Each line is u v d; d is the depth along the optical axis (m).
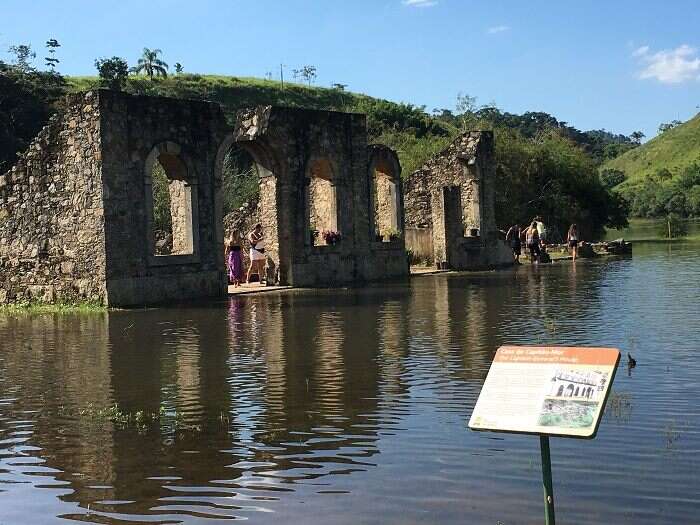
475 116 67.06
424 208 39.50
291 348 15.06
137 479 8.12
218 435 9.52
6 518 7.24
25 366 14.03
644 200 125.38
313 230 31.98
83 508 7.41
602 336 15.36
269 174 28.12
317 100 98.00
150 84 89.62
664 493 7.30
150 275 23.50
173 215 25.61
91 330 18.27
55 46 87.25
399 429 9.53
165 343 16.05
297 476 8.06
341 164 30.03
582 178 59.28
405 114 88.38
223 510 7.26
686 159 151.12
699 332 15.55
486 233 37.25
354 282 29.42
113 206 22.64
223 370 13.16
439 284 27.78
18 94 58.91
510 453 8.53
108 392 11.87
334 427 9.70
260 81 100.06
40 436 9.69
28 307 23.38
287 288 27.14
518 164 55.53
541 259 37.97
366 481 7.85
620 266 33.84
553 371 5.82
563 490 7.44
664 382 11.38
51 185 23.61
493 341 15.22
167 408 10.82
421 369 12.82
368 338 15.98
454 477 7.87
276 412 10.46
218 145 25.47
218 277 25.25
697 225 89.69
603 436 8.96
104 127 22.45
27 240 24.27
